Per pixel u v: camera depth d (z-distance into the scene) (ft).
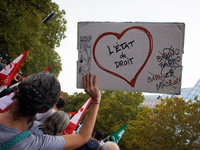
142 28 5.46
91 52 5.59
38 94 2.86
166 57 5.36
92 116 3.85
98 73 5.55
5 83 7.01
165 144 56.75
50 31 65.10
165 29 5.37
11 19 33.63
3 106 5.49
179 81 5.29
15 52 39.37
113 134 14.94
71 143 3.29
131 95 95.40
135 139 63.31
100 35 5.59
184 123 53.36
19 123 2.92
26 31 38.70
